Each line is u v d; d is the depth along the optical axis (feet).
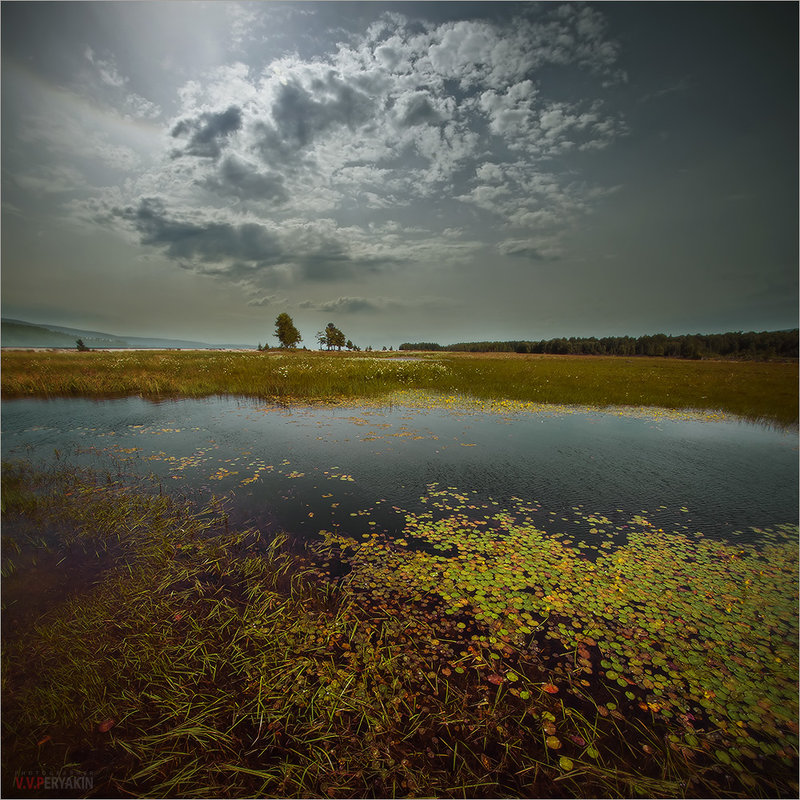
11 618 9.68
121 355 107.14
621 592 11.05
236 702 7.52
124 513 15.28
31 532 13.94
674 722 7.34
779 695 7.95
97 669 8.25
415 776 6.34
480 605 10.31
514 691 7.84
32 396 41.96
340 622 9.53
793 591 11.28
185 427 29.17
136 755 6.61
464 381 52.85
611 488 18.66
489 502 16.96
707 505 17.02
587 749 6.82
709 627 9.80
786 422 33.32
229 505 16.25
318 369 62.23
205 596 10.53
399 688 7.83
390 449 24.02
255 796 6.06
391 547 13.12
